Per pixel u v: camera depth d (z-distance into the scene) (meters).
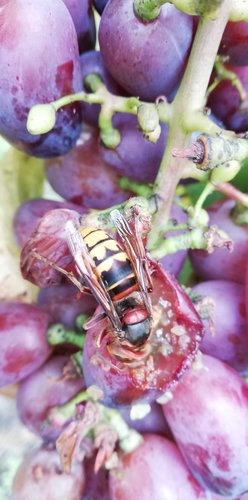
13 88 0.15
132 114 0.17
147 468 0.17
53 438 0.18
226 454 0.16
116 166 0.17
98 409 0.16
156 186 0.15
